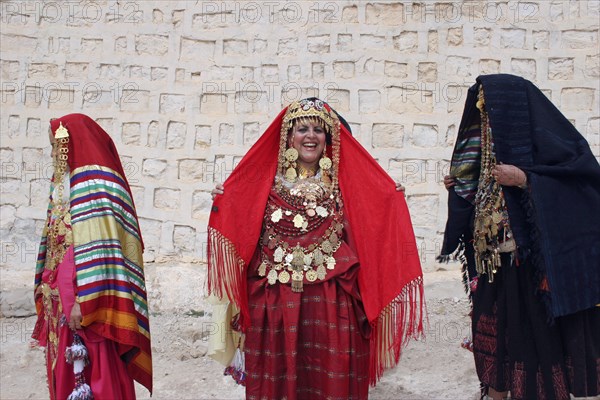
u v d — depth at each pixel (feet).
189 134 20.44
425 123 19.95
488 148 12.32
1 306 18.79
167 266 19.93
